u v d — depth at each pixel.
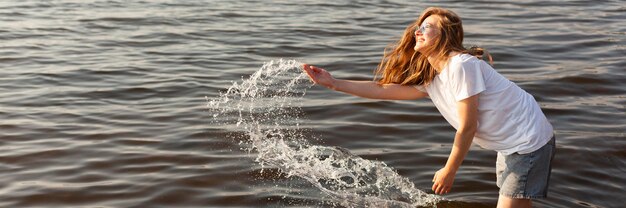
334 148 5.77
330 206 4.71
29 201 4.71
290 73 8.12
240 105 6.86
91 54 9.09
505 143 3.87
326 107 6.77
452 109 3.95
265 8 12.70
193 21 11.41
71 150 5.61
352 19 11.78
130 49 9.42
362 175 5.23
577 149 5.73
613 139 5.99
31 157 5.45
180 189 4.91
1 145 5.70
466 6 13.21
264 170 5.27
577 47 9.67
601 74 8.10
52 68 8.30
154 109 6.73
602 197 4.94
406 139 6.02
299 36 10.34
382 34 10.58
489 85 3.81
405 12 12.55
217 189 4.94
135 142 5.80
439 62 3.87
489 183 5.11
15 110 6.64
